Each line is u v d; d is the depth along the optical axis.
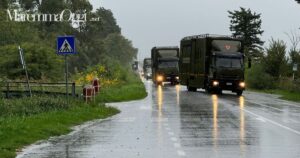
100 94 67.69
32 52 104.38
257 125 39.81
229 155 25.44
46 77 102.81
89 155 25.48
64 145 28.94
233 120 43.56
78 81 90.81
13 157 24.70
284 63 114.19
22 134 31.42
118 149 27.47
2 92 66.31
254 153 26.08
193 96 79.44
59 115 41.72
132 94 75.44
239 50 89.31
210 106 59.09
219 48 88.75
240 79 87.56
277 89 111.38
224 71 87.25
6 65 102.31
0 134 29.72
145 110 53.12
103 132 35.03
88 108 48.78
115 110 51.53
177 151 26.75
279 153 26.11
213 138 31.94
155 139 31.44
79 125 39.44
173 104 61.88
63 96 55.53
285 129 37.19
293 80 104.81
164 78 133.25
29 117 39.25
